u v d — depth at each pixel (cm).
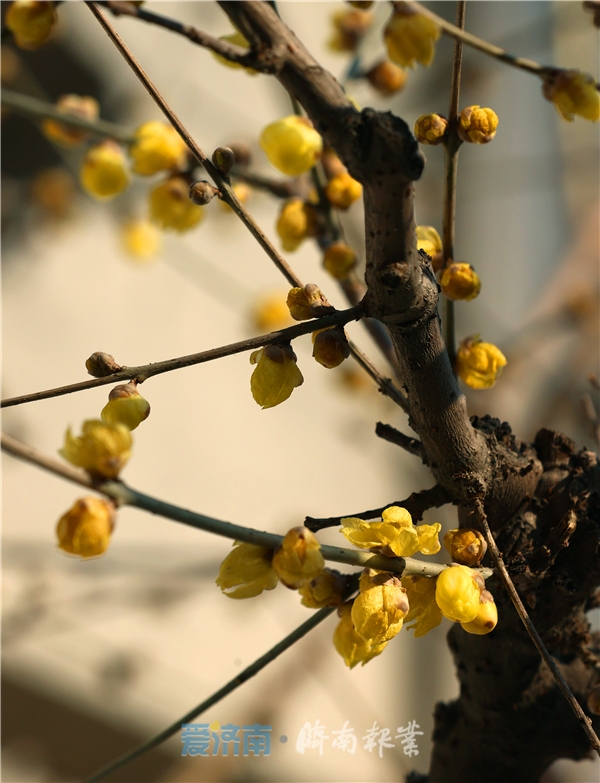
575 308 151
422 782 80
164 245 161
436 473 72
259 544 68
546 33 169
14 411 167
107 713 146
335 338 70
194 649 152
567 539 72
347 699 146
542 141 181
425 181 181
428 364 70
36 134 180
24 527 156
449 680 162
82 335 179
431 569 69
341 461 178
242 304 177
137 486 166
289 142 76
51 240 179
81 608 150
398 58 73
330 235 81
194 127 177
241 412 179
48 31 74
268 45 67
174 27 67
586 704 75
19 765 150
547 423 147
